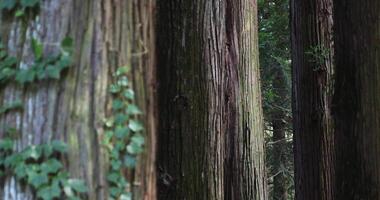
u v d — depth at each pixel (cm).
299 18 745
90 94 263
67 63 261
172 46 568
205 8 572
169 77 565
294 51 759
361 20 503
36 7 267
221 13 584
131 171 270
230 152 660
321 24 729
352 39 510
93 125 262
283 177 1298
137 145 270
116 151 265
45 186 251
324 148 727
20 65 263
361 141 505
